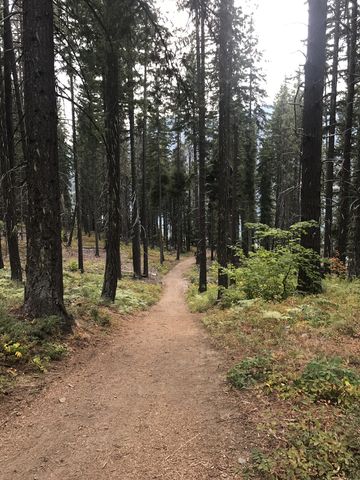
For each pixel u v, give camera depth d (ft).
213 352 24.93
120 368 22.81
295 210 111.04
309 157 33.45
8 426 15.26
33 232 25.84
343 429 12.70
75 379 20.49
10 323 23.47
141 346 28.53
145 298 64.44
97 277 72.74
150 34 32.27
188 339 30.55
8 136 48.88
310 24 32.53
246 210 126.72
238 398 16.93
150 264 133.80
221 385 18.88
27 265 26.23
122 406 17.33
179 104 36.06
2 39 49.80
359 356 18.48
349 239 59.98
